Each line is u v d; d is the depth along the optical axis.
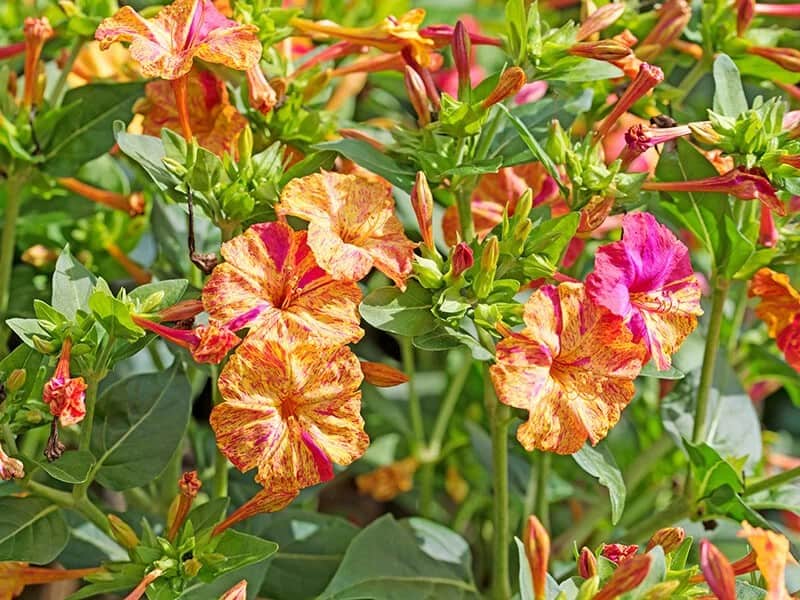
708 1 0.51
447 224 0.48
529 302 0.41
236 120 0.47
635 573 0.40
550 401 0.41
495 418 0.47
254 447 0.41
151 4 0.49
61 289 0.43
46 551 0.44
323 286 0.42
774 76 0.51
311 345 0.41
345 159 0.48
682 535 0.42
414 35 0.46
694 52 0.51
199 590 0.45
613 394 0.42
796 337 0.47
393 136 0.46
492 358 0.43
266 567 0.46
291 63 0.50
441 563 0.48
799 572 0.48
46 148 0.49
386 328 0.43
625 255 0.42
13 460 0.41
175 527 0.44
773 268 0.50
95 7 0.50
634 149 0.45
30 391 0.43
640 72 0.44
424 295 0.43
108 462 0.45
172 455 0.46
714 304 0.48
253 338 0.41
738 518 0.48
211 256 0.44
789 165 0.45
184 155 0.44
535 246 0.44
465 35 0.45
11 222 0.50
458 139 0.45
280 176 0.45
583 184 0.45
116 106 0.50
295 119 0.48
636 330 0.43
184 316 0.42
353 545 0.47
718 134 0.45
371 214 0.43
